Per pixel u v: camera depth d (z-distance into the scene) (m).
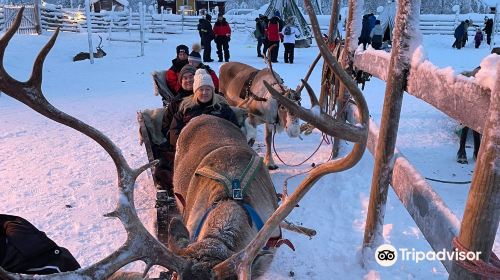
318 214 5.45
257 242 2.54
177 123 5.20
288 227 3.69
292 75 15.86
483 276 2.39
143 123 5.50
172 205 4.18
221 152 3.71
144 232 2.33
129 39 24.25
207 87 5.14
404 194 3.77
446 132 9.06
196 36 29.11
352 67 6.48
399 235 4.89
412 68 3.59
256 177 3.47
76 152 7.69
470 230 2.37
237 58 21.12
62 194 5.99
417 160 7.52
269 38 19.64
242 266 2.49
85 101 11.98
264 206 3.34
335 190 6.05
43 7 27.72
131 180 2.28
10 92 2.12
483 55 22.67
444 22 31.00
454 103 2.86
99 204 5.73
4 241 2.59
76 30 28.09
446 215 3.03
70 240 4.87
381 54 4.54
